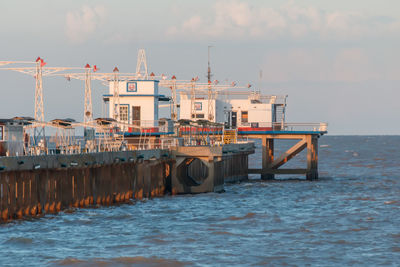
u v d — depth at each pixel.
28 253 131.50
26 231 146.62
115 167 191.75
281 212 190.12
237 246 142.25
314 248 141.38
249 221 173.12
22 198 150.62
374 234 156.88
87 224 159.25
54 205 162.50
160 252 135.62
